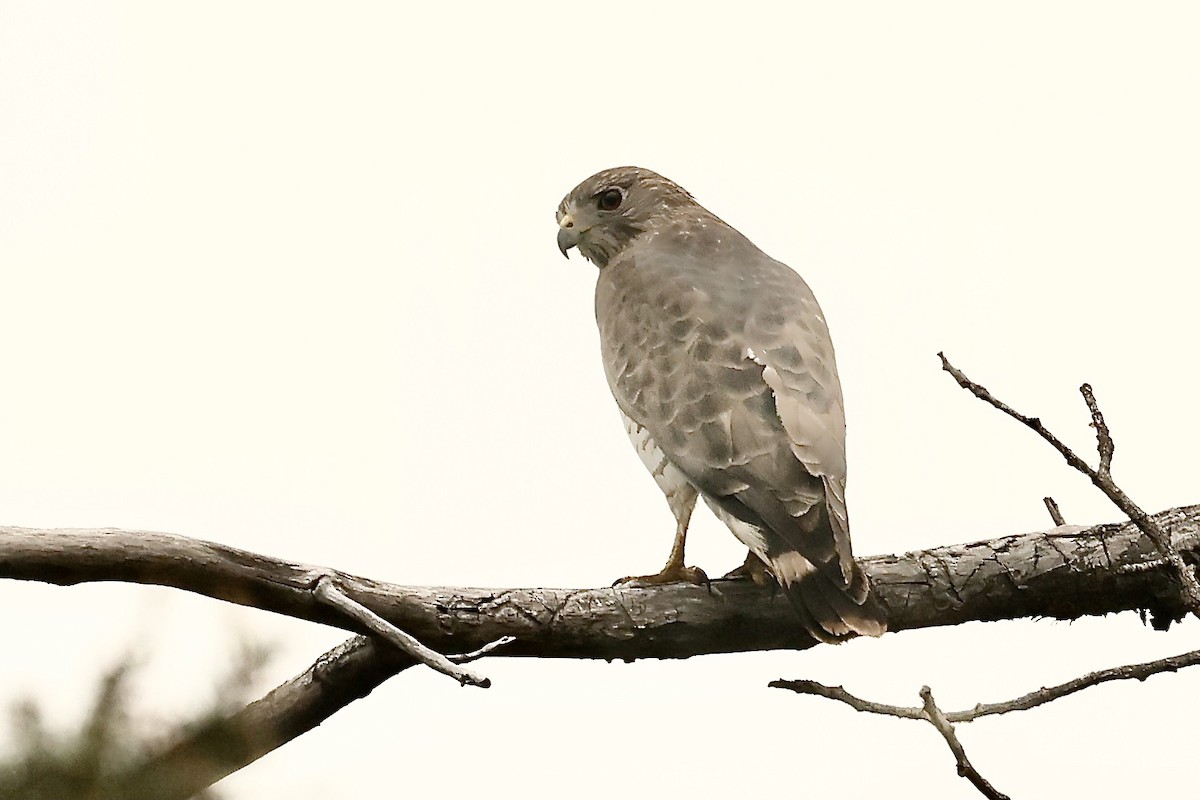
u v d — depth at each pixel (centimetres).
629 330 882
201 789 277
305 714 646
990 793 525
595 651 695
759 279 893
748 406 796
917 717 535
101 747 271
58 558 573
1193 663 557
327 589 596
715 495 786
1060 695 552
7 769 266
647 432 845
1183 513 767
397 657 644
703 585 723
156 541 587
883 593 735
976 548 749
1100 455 605
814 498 754
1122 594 749
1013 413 597
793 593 715
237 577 595
